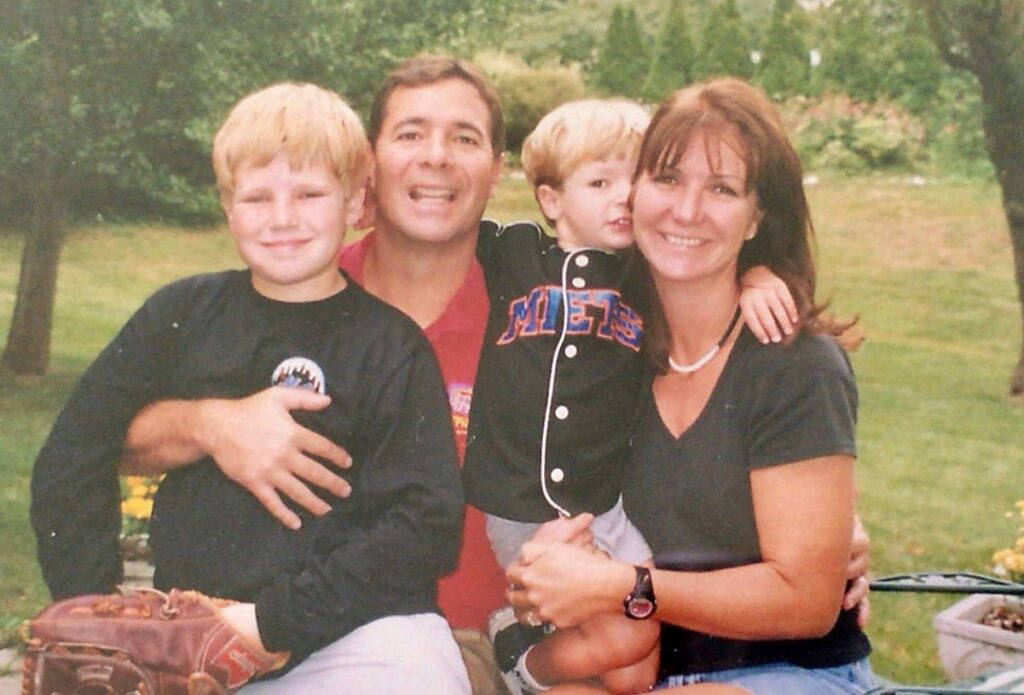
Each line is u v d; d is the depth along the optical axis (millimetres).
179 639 2238
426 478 2305
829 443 2143
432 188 2547
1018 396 4023
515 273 2582
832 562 2158
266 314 2393
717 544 2277
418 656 2258
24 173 4184
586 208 2549
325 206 2367
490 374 2533
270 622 2234
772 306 2229
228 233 4445
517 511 2447
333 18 3857
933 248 4297
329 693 2252
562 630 2385
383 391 2342
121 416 2410
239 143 2348
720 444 2240
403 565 2281
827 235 4312
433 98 2561
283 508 2342
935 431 4086
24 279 4109
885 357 4152
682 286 2311
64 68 4133
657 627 2344
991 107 4062
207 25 3967
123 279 4176
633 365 2430
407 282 2635
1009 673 2578
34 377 4082
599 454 2418
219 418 2346
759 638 2203
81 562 2439
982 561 3752
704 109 2258
